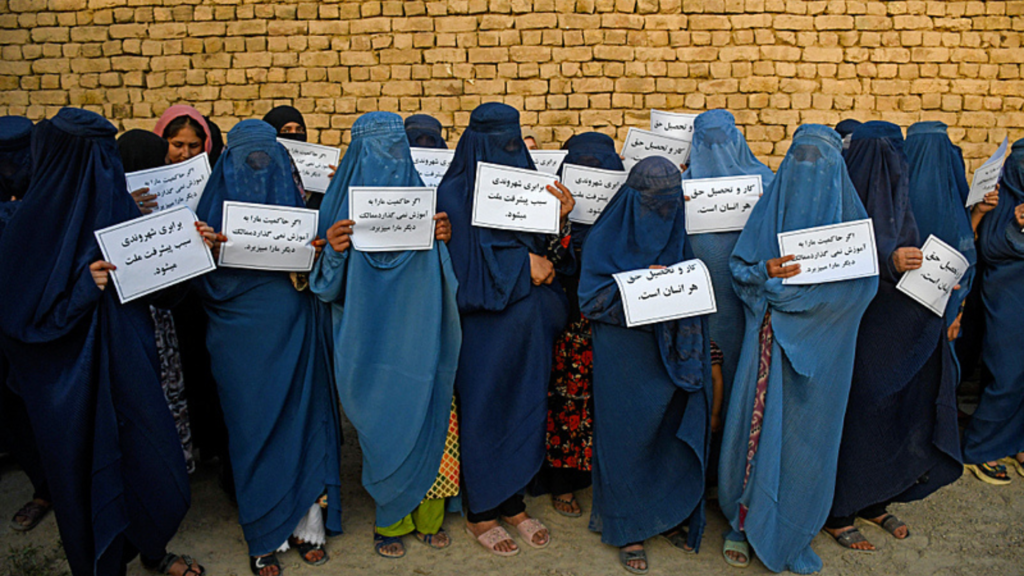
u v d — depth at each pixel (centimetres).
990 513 381
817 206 326
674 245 329
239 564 330
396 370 324
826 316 320
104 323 282
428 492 340
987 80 564
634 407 325
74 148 283
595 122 563
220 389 321
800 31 559
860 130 369
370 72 562
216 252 306
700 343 323
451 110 564
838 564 335
